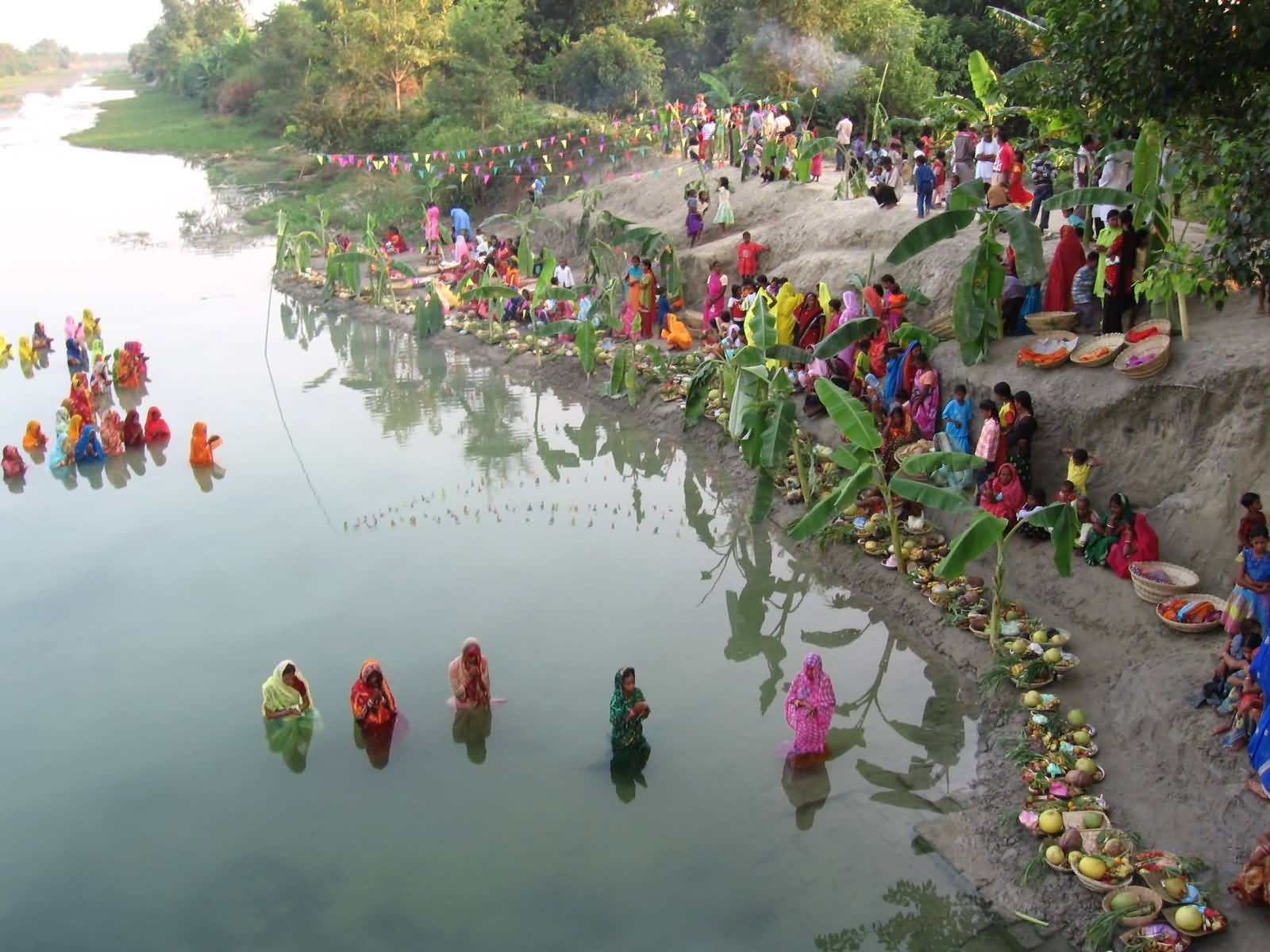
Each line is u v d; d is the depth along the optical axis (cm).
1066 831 935
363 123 5191
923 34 3772
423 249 3709
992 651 1220
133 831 1021
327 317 3044
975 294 1513
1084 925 858
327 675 1268
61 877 966
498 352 2592
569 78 4881
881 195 2191
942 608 1330
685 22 5069
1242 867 867
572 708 1195
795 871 952
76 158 6706
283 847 997
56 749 1145
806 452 1723
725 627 1373
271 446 2067
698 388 1930
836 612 1403
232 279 3509
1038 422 1412
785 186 2592
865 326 1589
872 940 874
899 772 1086
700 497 1781
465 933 892
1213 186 1313
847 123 2816
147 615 1423
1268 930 816
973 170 2031
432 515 1734
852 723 1172
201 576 1532
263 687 1183
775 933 885
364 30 5131
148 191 5344
